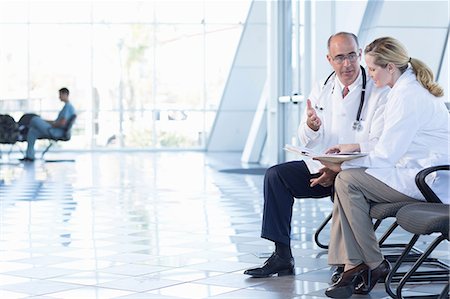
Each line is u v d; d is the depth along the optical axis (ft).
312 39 37.37
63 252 19.80
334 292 14.58
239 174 44.96
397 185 14.69
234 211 28.17
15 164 54.85
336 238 15.10
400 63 15.10
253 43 67.46
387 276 14.55
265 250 19.94
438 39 34.96
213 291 15.24
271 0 44.60
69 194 34.32
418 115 14.85
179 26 74.02
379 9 34.06
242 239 21.77
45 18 72.95
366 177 14.75
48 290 15.39
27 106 73.15
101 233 23.00
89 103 73.72
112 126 73.92
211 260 18.60
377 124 15.94
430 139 15.03
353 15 34.22
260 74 68.90
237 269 17.47
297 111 41.19
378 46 15.16
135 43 74.02
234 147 71.72
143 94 74.33
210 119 74.64
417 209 13.70
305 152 15.44
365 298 14.56
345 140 16.75
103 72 73.77
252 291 15.24
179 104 74.59
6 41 72.84
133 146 74.08
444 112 15.12
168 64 74.13
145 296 14.83
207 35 73.92
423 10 34.55
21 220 25.93
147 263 18.25
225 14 73.77
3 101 72.95
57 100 73.41
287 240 16.74
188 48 74.13
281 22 44.34
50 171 48.03
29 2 72.79
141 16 73.92
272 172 16.69
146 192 35.06
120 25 73.72
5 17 72.69
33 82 73.15
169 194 34.19
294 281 16.14
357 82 16.62
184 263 18.22
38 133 58.08
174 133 74.59
